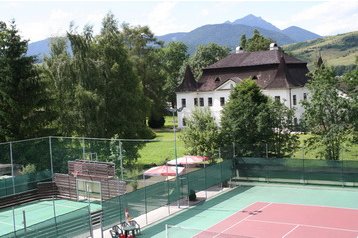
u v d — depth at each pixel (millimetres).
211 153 38656
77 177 34562
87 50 44406
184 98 75312
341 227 24656
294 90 67125
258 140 39250
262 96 41969
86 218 22641
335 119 37156
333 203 29906
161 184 28141
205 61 117938
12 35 43469
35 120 44219
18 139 43656
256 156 38844
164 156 51906
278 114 39906
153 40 84250
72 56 44156
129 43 80625
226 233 24203
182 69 116812
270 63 70438
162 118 84250
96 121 43000
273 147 39281
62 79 43812
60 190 35031
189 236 23891
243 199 31969
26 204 33531
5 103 43406
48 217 29250
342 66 173875
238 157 37594
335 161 34000
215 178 34125
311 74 42031
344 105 36594
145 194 26719
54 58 46188
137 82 48469
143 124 48312
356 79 39656
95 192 32938
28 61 44125
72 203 32938
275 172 35969
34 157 38438
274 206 29766
